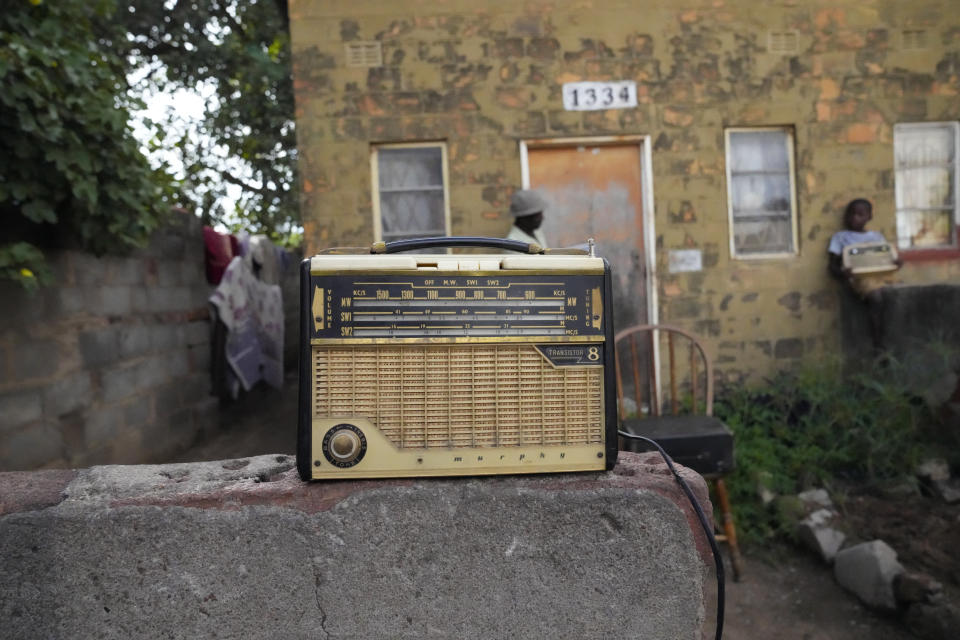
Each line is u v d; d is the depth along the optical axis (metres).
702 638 1.40
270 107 9.45
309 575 1.34
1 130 3.10
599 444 1.36
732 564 3.35
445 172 4.94
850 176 5.11
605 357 1.35
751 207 5.18
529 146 4.98
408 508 1.34
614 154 5.06
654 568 1.38
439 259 1.32
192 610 1.32
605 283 1.35
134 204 3.83
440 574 1.35
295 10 4.83
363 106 4.86
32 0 3.27
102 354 4.18
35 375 3.49
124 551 1.31
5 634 1.29
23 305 3.43
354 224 4.87
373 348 1.31
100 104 3.50
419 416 1.32
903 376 4.28
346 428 1.31
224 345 6.13
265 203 10.63
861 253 4.83
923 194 5.27
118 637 1.31
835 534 3.43
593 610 1.37
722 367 5.05
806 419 4.28
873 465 3.95
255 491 1.33
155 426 4.83
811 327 5.09
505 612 1.36
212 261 5.97
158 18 9.16
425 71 4.88
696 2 4.97
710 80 5.00
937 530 3.37
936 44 5.13
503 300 1.33
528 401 1.34
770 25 5.03
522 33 4.91
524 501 1.35
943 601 2.79
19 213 3.50
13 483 1.41
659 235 5.01
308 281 1.29
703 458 2.99
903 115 5.13
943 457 3.89
